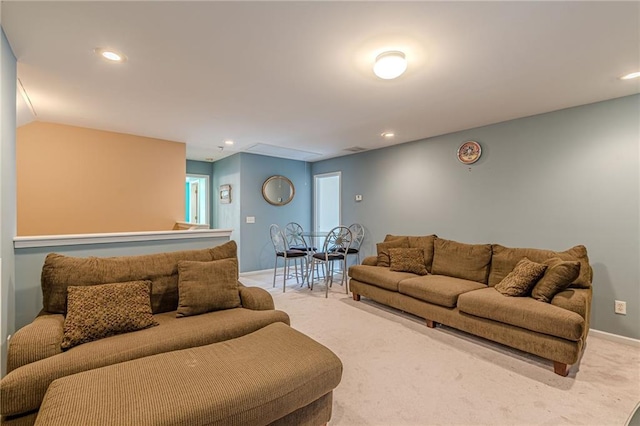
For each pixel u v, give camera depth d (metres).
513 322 2.41
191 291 2.16
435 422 1.70
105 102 2.96
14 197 2.11
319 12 1.61
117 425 1.06
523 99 2.85
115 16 1.64
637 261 2.70
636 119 2.70
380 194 5.11
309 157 6.05
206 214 6.58
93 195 3.99
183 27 1.75
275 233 5.49
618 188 2.79
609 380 2.11
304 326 3.11
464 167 3.96
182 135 4.30
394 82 2.49
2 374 1.76
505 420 1.71
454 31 1.79
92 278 1.99
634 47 1.95
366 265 4.13
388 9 1.59
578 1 1.52
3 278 1.78
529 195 3.37
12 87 1.99
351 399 1.90
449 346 2.65
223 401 1.22
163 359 1.49
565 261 2.55
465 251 3.42
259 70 2.28
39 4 1.53
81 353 1.56
